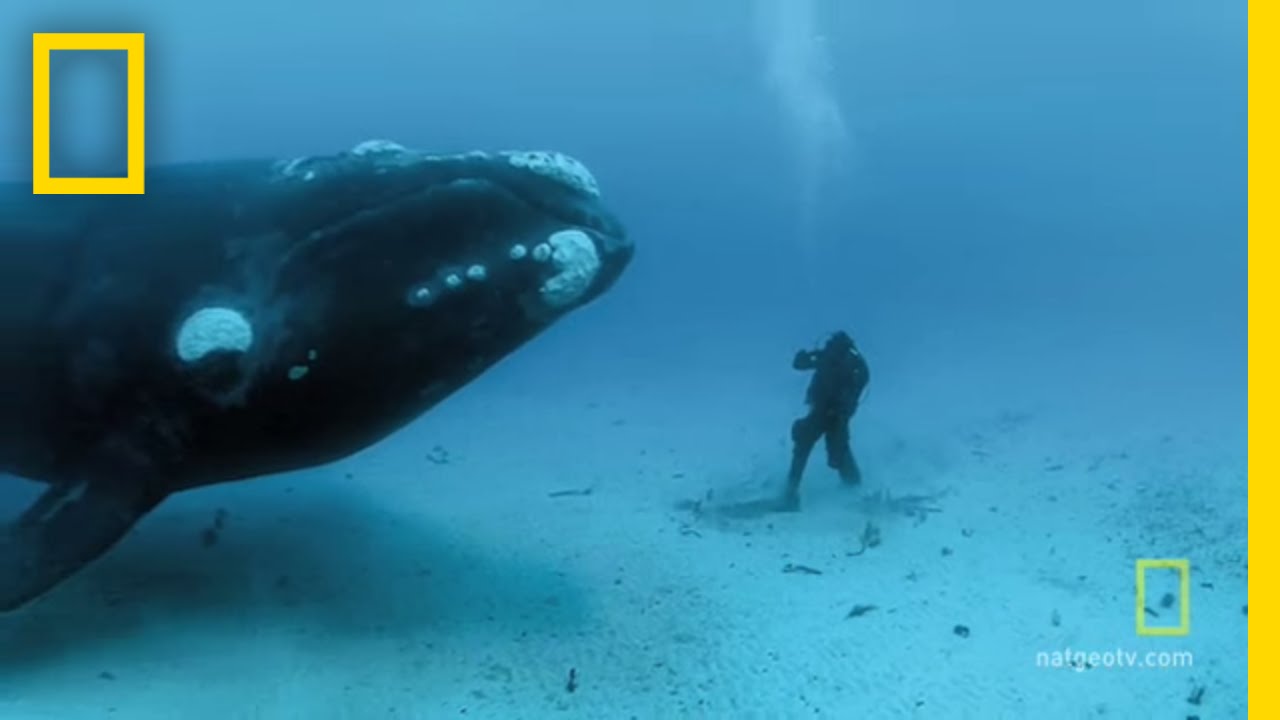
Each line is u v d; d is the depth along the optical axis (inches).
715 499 437.4
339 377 275.4
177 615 306.7
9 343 274.5
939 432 544.7
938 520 404.5
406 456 503.2
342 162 287.7
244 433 280.7
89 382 274.2
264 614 310.3
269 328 268.8
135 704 253.8
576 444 533.3
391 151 294.0
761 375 733.3
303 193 280.7
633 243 308.2
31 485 424.2
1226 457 483.2
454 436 546.9
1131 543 377.1
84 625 296.7
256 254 275.0
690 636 300.4
